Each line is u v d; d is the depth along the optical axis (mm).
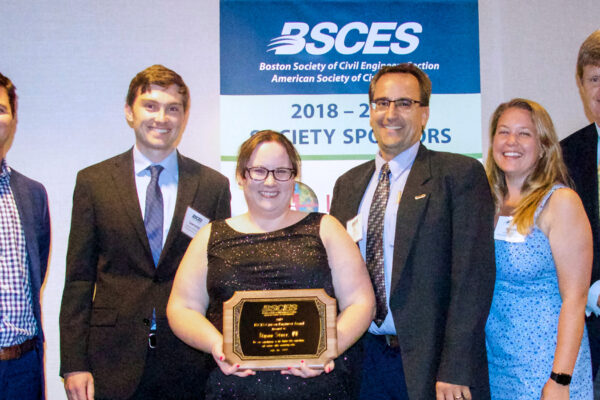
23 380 2252
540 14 3107
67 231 2924
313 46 3018
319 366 1649
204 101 2984
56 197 2920
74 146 2936
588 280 2053
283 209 1892
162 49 2984
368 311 1830
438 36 3053
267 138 1886
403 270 2043
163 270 2221
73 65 2949
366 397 2193
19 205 2352
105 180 2287
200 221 2299
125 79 2965
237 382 1784
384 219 2205
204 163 2975
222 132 2965
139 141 2346
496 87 3090
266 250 1815
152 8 2986
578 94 3098
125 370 2145
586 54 2783
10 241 2270
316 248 1830
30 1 2939
